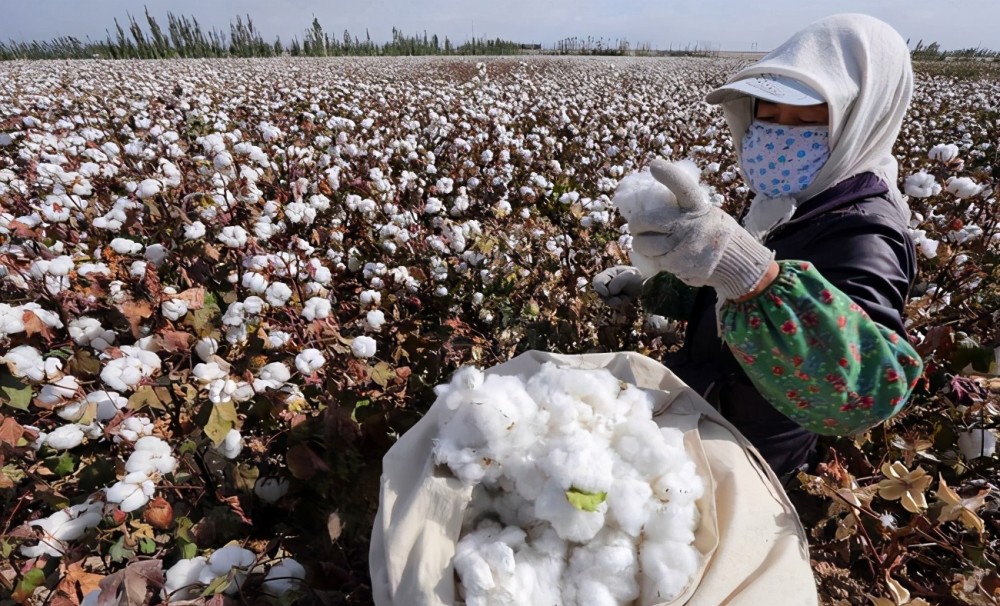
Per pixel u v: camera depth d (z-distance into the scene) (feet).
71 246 7.99
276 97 28.55
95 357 5.05
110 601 2.98
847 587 4.69
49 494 4.33
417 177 11.88
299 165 10.66
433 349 6.00
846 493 3.93
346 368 5.33
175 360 5.44
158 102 22.93
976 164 16.43
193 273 6.98
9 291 6.30
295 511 4.28
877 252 3.38
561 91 34.63
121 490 3.60
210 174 9.00
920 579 4.76
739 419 4.19
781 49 3.79
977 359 4.85
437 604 2.64
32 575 3.76
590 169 14.24
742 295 2.97
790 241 3.75
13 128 18.01
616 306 5.78
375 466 4.22
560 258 8.28
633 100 29.91
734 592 2.68
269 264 5.95
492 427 2.96
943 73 61.52
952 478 5.14
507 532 2.92
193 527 4.17
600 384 3.27
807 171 3.78
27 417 5.51
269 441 5.11
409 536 2.87
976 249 7.19
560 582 2.83
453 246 8.07
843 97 3.44
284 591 3.38
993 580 3.89
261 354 5.31
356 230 9.53
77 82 32.86
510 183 12.76
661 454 2.92
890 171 3.89
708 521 2.93
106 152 11.43
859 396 3.10
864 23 3.59
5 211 8.65
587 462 2.78
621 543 2.83
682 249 2.87
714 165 12.68
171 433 4.71
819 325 2.95
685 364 4.64
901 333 3.35
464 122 19.52
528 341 6.56
